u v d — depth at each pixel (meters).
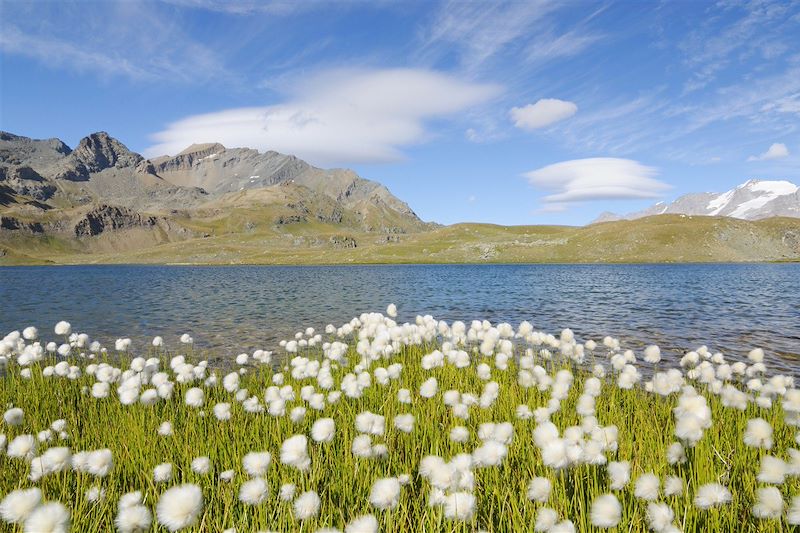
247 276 87.00
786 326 21.62
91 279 82.19
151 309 30.81
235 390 7.43
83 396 8.55
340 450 5.28
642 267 109.81
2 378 9.80
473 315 26.52
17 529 2.73
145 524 2.97
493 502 4.15
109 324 23.34
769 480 3.35
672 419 6.39
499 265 136.00
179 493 2.78
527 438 5.30
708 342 17.33
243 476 4.65
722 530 3.58
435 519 3.51
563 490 3.66
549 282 60.53
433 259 160.75
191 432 6.25
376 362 10.27
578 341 17.61
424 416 6.23
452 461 3.49
